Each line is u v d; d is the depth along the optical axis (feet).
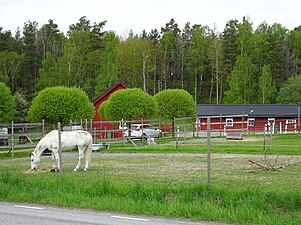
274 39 265.34
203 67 271.90
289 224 28.71
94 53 237.25
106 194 39.11
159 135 122.93
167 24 312.09
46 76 216.74
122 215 32.53
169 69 286.87
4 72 232.32
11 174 51.72
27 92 239.30
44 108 102.27
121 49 256.93
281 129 173.88
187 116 145.18
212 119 180.75
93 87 229.45
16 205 36.76
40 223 29.53
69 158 78.64
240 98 234.17
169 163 67.10
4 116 103.81
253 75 243.19
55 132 59.62
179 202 34.91
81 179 50.42
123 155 83.20
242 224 29.68
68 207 35.78
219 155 79.61
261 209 32.63
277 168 56.18
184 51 281.13
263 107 186.29
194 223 29.86
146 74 256.32
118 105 121.49
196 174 53.47
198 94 271.90
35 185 42.93
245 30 261.24
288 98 222.28
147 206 34.06
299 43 277.64
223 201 35.12
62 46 272.10
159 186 40.29
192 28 313.73
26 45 251.19
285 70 272.92
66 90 105.29
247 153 82.17
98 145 93.76
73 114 103.60
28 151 92.22
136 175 53.26
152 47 275.18
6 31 280.31
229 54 265.54
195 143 106.42
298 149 87.51
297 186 43.83
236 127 179.83
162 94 144.56
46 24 288.30
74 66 221.66
